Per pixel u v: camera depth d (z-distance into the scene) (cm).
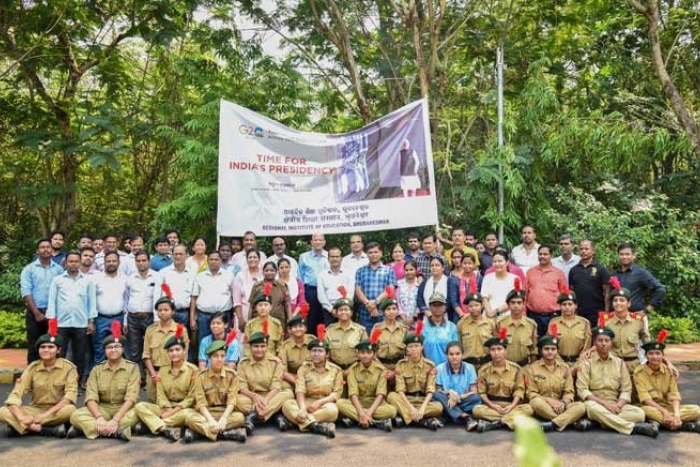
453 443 588
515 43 1376
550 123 1186
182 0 1246
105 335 797
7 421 609
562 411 636
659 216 1222
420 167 960
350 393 670
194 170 1136
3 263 1428
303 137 949
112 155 1186
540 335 778
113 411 648
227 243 945
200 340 811
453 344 684
